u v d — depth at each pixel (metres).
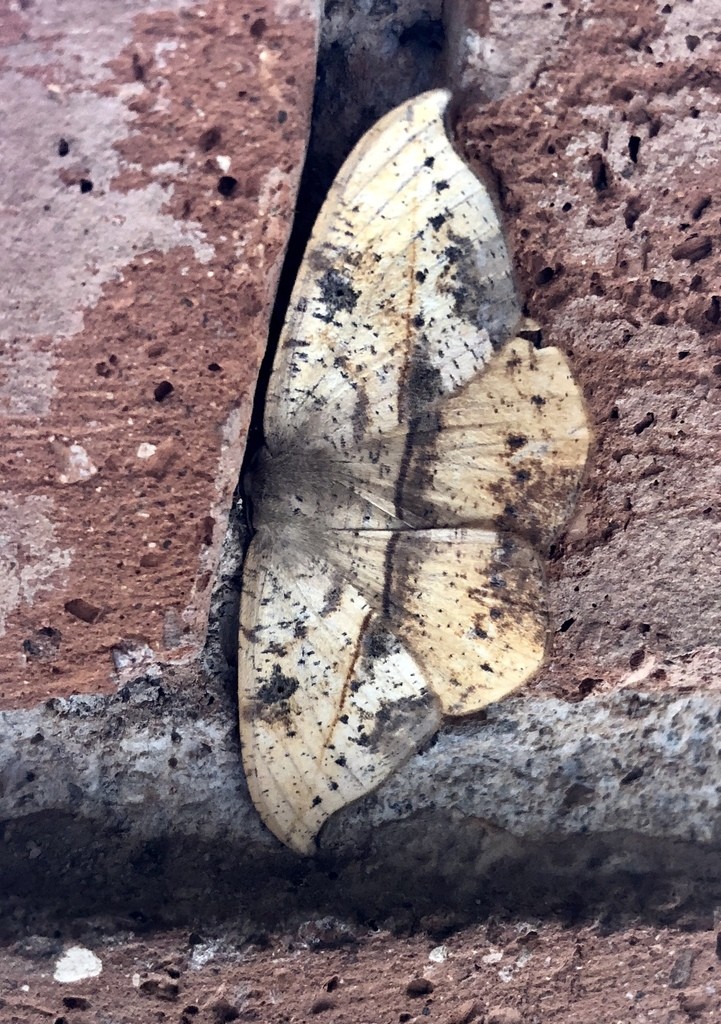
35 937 0.06
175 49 0.06
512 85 0.06
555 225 0.06
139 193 0.06
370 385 0.06
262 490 0.06
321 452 0.06
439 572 0.06
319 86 0.06
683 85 0.06
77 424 0.06
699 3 0.06
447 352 0.06
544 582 0.07
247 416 0.06
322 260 0.06
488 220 0.06
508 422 0.06
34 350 0.06
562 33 0.06
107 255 0.06
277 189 0.06
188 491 0.06
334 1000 0.06
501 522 0.06
